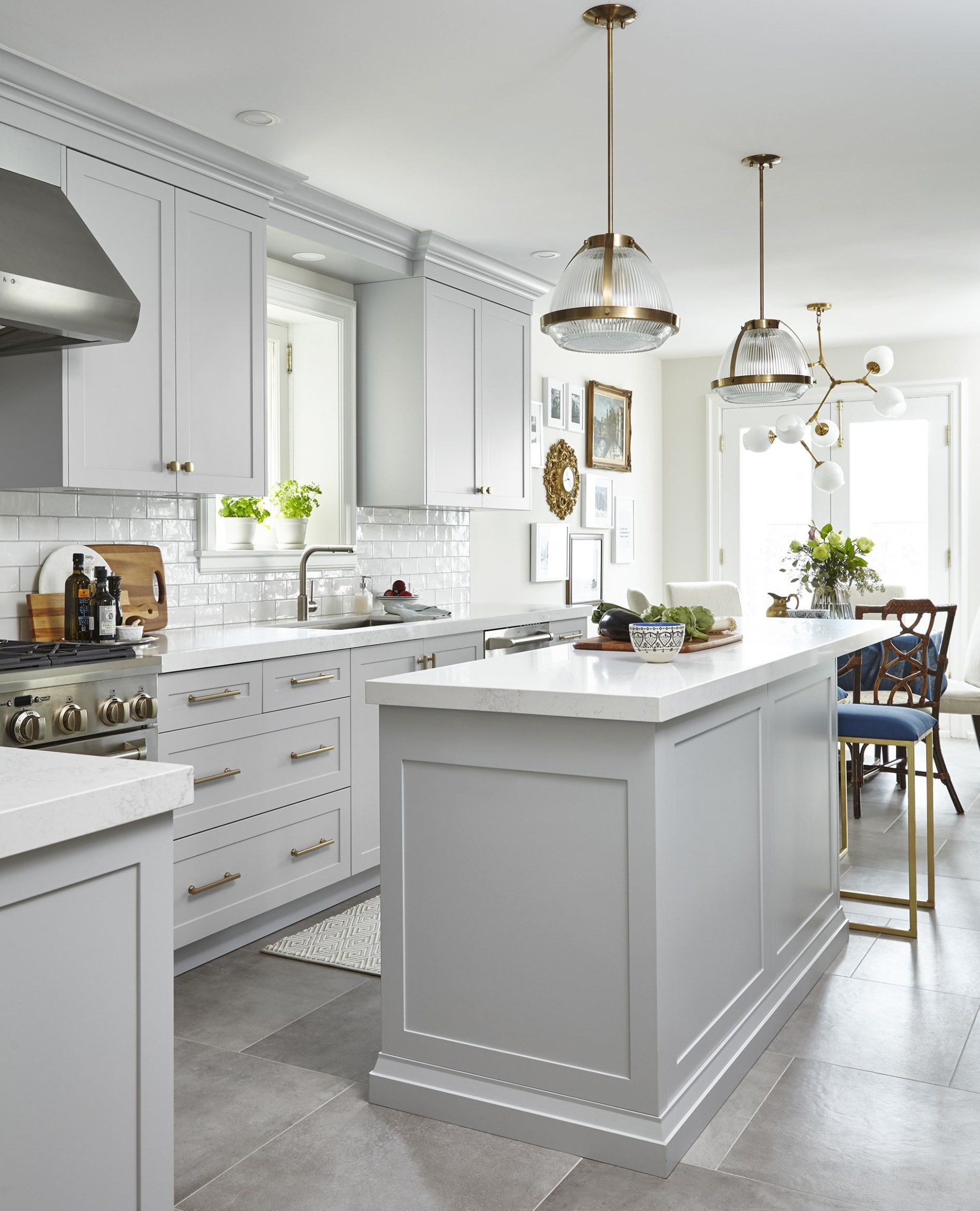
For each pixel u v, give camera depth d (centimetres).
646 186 407
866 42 292
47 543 341
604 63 303
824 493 754
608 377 712
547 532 642
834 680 338
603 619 307
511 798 223
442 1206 199
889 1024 277
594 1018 216
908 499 732
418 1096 233
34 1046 118
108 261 294
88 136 318
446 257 477
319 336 479
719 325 671
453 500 490
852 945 338
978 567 714
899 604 478
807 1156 215
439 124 346
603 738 212
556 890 219
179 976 311
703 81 315
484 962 228
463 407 495
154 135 334
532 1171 211
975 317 650
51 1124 120
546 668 256
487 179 397
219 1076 250
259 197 380
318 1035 271
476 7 272
